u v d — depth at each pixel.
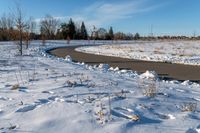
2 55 25.86
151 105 6.37
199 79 14.70
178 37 114.56
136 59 28.67
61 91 7.73
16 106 6.18
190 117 5.63
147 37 117.38
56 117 5.31
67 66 16.84
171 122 5.23
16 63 18.22
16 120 5.23
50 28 94.88
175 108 6.30
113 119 5.22
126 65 22.33
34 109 5.84
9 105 6.30
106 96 7.01
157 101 6.84
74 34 104.75
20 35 27.97
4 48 39.44
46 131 4.69
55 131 4.69
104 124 4.98
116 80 10.44
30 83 9.40
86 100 6.57
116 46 58.50
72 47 56.53
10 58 22.66
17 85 8.70
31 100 6.72
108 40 104.50
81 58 29.50
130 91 7.85
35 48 42.56
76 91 7.71
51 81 9.67
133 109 5.91
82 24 109.38
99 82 9.43
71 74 11.88
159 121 5.29
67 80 9.78
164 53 37.22
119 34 105.75
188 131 4.79
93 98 6.79
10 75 11.95
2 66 16.12
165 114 5.79
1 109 6.01
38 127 4.84
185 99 7.54
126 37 113.06
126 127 4.85
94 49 49.03
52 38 95.69
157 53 37.34
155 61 26.20
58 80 9.88
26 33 38.19
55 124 4.98
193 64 23.02
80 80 9.56
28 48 41.97
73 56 32.22
